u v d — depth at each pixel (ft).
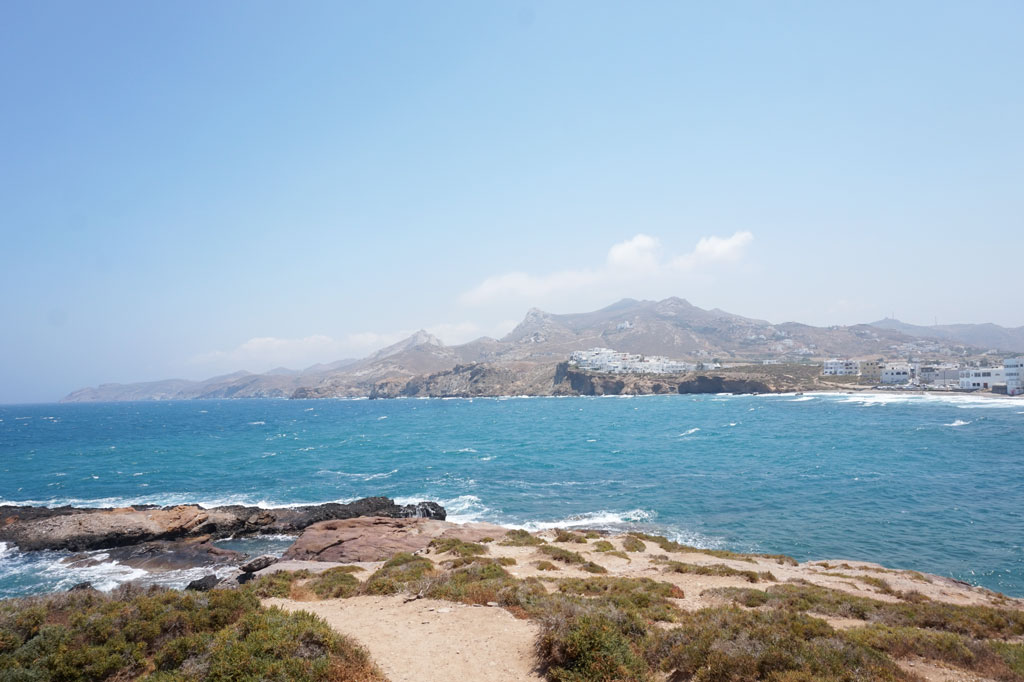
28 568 114.93
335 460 271.49
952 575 94.94
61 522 137.39
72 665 36.22
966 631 52.70
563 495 175.11
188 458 288.71
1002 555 104.01
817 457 228.84
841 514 137.69
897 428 323.57
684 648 40.09
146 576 106.93
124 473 241.96
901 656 42.14
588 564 85.66
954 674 39.81
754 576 76.89
